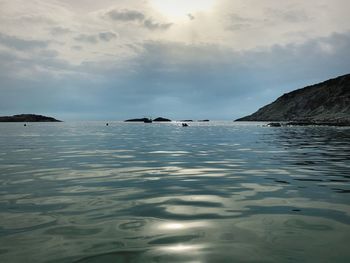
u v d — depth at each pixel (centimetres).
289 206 618
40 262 374
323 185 816
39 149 1900
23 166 1187
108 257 390
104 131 4778
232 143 2308
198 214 570
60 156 1536
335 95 10494
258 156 1482
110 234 469
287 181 873
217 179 915
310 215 557
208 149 1866
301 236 457
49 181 887
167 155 1574
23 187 803
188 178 935
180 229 491
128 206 623
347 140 2464
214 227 500
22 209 600
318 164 1199
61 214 568
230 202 652
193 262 376
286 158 1395
